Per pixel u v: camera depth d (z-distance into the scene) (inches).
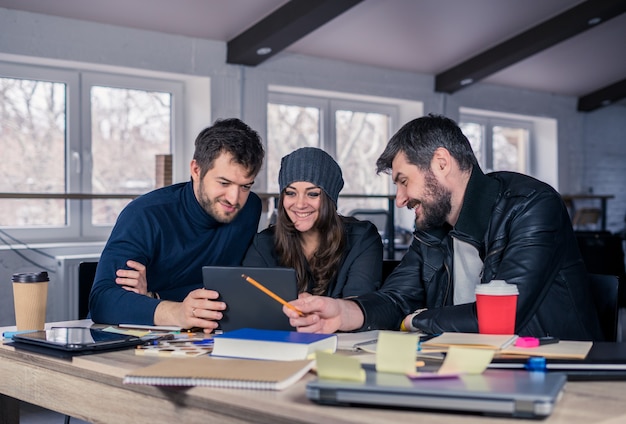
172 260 80.2
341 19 205.3
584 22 228.8
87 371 51.1
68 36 172.2
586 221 300.4
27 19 166.2
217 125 77.9
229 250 83.6
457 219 68.6
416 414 36.0
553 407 36.4
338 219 79.4
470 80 254.8
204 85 198.7
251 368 44.1
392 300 71.2
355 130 249.1
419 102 255.8
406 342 40.4
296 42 213.5
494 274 65.4
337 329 62.1
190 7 181.6
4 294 163.8
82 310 91.0
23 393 57.5
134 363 49.8
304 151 78.2
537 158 316.5
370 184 253.0
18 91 173.6
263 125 211.5
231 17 190.2
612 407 37.4
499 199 66.7
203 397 42.1
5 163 172.6
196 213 80.7
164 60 188.9
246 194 79.2
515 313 56.1
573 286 65.7
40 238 176.2
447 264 71.8
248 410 40.0
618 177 341.1
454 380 38.6
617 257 168.1
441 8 211.2
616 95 308.7
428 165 66.2
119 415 48.7
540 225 63.5
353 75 235.3
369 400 36.8
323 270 78.9
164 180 180.1
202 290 62.6
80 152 182.4
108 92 187.8
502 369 45.2
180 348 54.0
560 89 304.2
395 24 215.2
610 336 70.1
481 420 34.9
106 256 75.5
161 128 198.2
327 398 37.7
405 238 245.1
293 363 45.1
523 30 237.5
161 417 45.4
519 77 281.9
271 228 85.4
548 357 46.2
